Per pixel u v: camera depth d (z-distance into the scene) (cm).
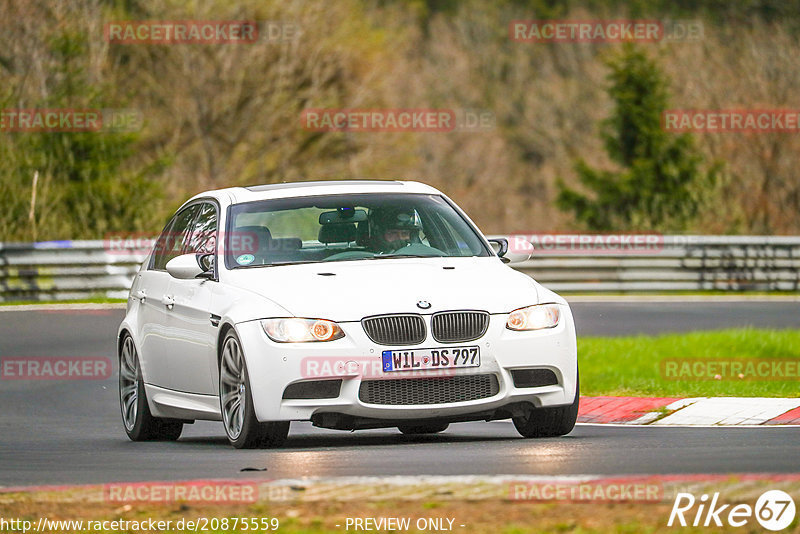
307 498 1961
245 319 2706
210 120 13225
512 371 2706
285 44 13338
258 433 2694
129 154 10000
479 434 3161
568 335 2780
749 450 2514
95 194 9550
